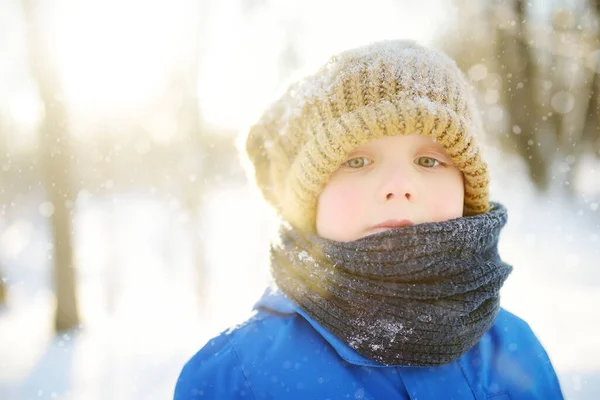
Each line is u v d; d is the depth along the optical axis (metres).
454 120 1.17
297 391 1.14
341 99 1.21
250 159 1.45
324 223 1.22
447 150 1.20
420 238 1.12
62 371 5.84
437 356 1.15
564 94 12.70
